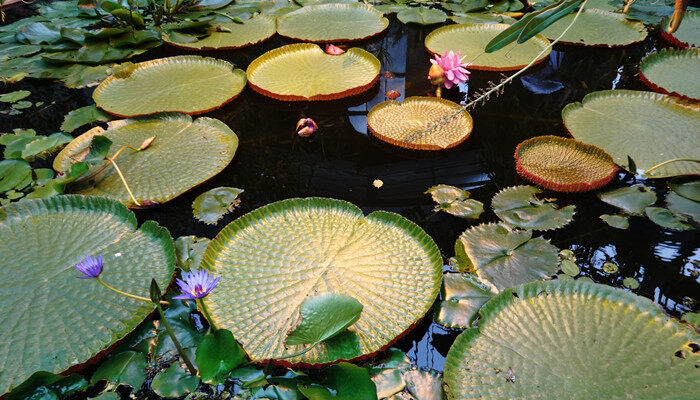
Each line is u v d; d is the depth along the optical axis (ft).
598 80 13.29
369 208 10.62
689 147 11.18
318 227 9.97
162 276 9.45
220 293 9.23
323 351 8.64
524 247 9.92
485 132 11.98
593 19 14.90
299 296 9.17
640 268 9.66
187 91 12.73
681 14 8.13
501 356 8.37
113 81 13.01
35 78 13.32
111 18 15.67
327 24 15.20
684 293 9.39
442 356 8.88
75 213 10.14
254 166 11.35
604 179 10.57
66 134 11.75
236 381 8.29
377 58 14.17
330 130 12.14
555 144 11.26
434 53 13.96
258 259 9.58
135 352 8.80
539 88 13.10
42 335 8.77
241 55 14.28
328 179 11.12
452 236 10.15
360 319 9.00
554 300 9.10
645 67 13.24
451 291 9.39
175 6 15.43
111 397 7.99
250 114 12.46
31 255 9.59
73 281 9.32
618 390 7.68
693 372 7.88
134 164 11.05
